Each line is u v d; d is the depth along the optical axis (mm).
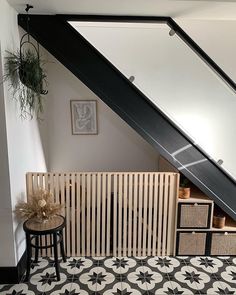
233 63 2906
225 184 2562
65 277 2297
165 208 2561
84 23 2373
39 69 2195
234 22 2797
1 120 2000
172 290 2166
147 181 2516
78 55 2412
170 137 2533
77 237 2584
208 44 2855
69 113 3596
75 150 3707
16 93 2209
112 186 2541
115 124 3662
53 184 2480
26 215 2209
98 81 2459
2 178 2078
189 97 2523
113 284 2223
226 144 2549
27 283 2219
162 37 2447
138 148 3725
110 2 2006
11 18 2129
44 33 2346
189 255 2645
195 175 2549
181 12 2238
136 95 2502
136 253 2645
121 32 2408
